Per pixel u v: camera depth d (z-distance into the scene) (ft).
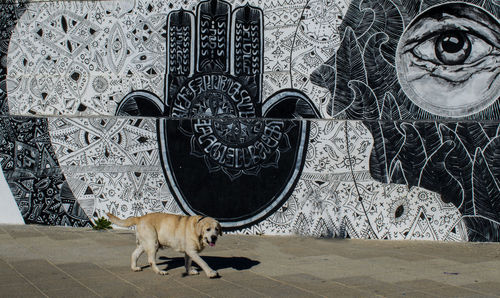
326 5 28.32
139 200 29.43
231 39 28.94
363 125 28.19
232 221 28.99
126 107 29.53
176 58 29.25
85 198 29.68
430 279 20.54
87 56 29.73
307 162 28.55
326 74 28.37
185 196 29.25
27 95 30.01
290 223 28.68
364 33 28.19
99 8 29.63
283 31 28.60
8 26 30.04
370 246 26.55
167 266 22.21
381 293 18.65
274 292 18.63
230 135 28.99
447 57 27.89
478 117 27.78
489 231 27.58
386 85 28.17
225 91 29.01
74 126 29.71
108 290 18.57
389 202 28.12
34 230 28.73
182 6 29.14
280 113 28.71
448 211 27.86
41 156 29.91
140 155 29.43
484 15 27.55
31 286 18.89
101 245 25.76
